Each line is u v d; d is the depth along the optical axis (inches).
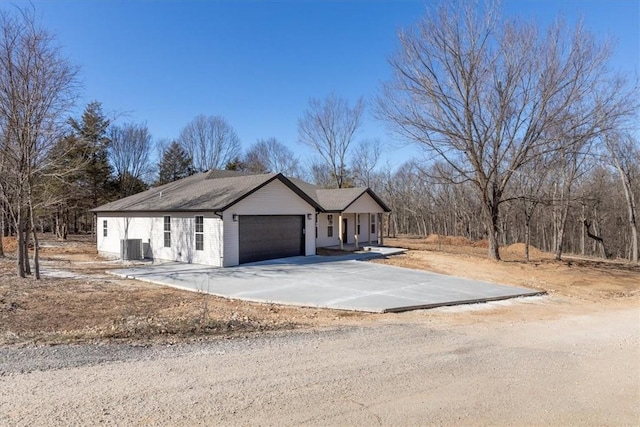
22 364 198.5
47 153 522.3
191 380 181.5
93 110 1165.1
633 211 1013.8
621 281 665.6
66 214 1348.4
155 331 267.7
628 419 152.1
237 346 239.0
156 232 763.4
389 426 142.3
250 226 693.3
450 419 148.9
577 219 1293.1
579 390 180.2
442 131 760.3
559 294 508.7
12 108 482.6
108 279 534.6
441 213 1866.4
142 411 149.2
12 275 553.3
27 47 485.1
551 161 799.1
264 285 484.4
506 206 1465.3
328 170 1927.9
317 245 984.9
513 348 247.3
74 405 153.3
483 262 768.9
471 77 738.2
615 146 1038.4
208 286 474.6
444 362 215.5
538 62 711.1
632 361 225.1
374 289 466.0
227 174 983.6
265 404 157.8
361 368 202.7
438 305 394.3
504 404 163.3
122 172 1581.0
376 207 1055.0
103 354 217.2
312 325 305.6
